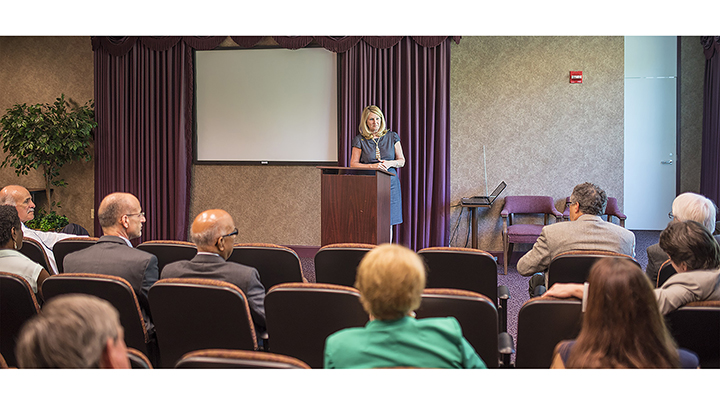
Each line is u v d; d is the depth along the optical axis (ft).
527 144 18.42
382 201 12.64
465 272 8.48
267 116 19.44
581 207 8.97
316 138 19.26
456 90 18.61
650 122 22.66
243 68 19.40
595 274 4.13
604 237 8.62
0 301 6.53
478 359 4.43
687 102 22.00
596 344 4.07
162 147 19.80
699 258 5.78
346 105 18.45
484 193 18.65
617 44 17.88
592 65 18.03
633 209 23.06
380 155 16.53
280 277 8.83
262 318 6.98
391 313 4.17
